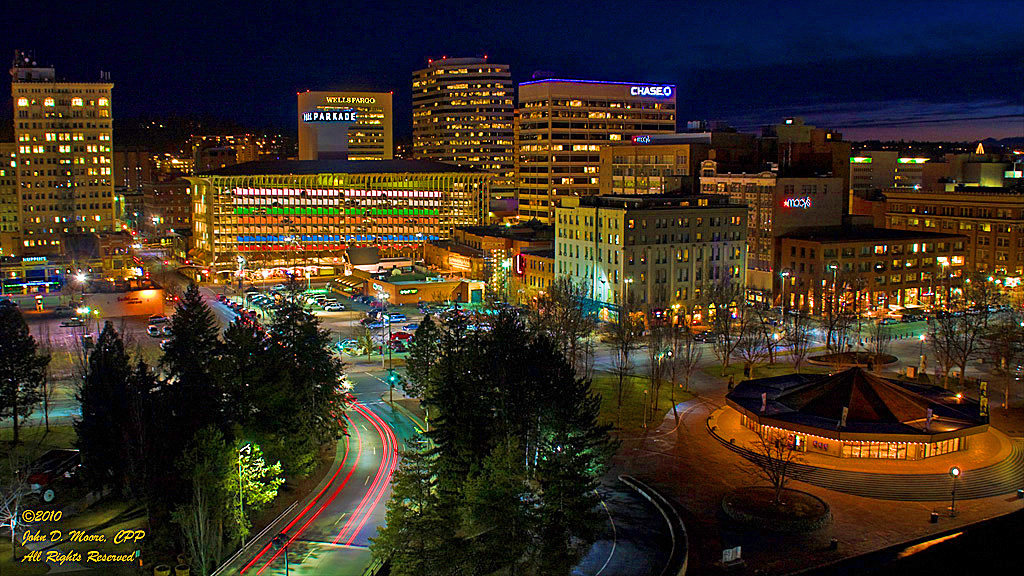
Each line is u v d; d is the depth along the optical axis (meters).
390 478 95.00
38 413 118.69
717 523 79.69
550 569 65.69
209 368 96.50
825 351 157.25
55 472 93.19
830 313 160.75
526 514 66.44
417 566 65.62
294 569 73.31
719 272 192.50
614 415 115.00
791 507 81.56
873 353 148.38
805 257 193.25
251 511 84.19
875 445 94.62
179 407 85.50
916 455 94.00
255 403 92.25
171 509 75.50
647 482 90.62
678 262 186.25
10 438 107.31
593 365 144.50
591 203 192.38
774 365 144.62
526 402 78.81
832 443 96.44
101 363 92.50
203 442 73.75
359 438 109.38
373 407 123.44
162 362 103.38
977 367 142.38
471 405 79.44
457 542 66.25
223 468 73.81
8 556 75.62
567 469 69.44
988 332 161.12
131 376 91.50
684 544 75.19
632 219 179.12
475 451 76.38
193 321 104.12
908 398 102.06
